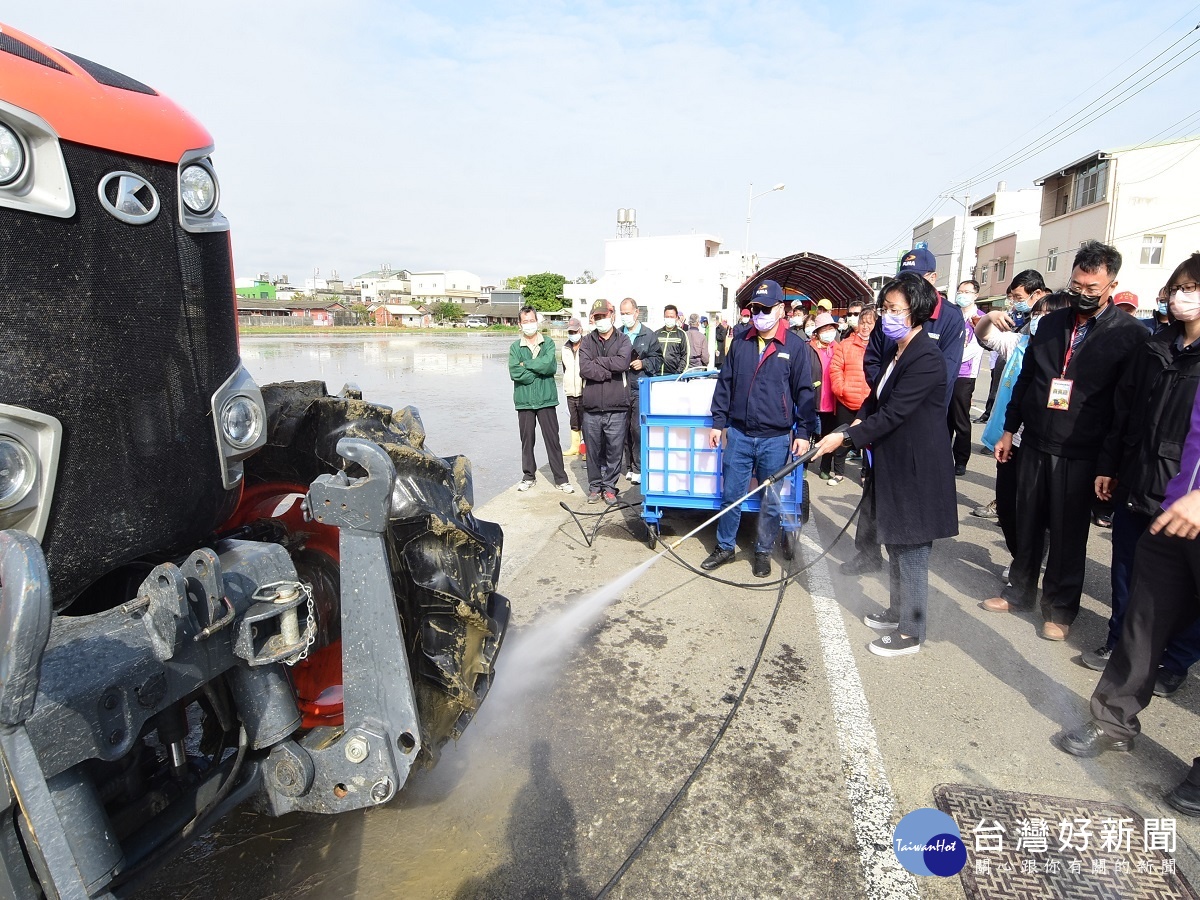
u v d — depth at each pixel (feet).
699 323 34.81
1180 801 7.77
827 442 11.86
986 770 8.50
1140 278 88.79
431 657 6.57
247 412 5.88
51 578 4.61
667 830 7.47
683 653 11.51
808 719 9.57
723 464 15.76
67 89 4.46
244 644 5.20
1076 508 11.62
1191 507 7.39
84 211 4.58
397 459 6.80
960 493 21.74
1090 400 11.29
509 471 25.26
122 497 4.91
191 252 5.33
